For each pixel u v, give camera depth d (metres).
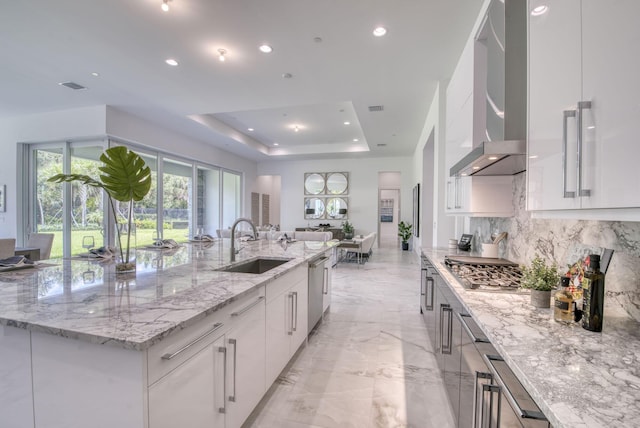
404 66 3.70
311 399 2.00
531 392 0.74
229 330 1.41
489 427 1.04
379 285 5.16
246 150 9.01
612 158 0.82
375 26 2.91
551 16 1.17
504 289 1.60
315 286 2.97
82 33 3.03
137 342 0.90
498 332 1.08
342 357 2.58
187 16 2.77
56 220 5.73
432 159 6.57
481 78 2.22
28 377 1.07
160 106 5.17
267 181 12.33
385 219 14.28
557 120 1.11
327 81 4.14
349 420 1.80
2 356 1.10
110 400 0.97
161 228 6.68
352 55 3.44
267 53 3.41
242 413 1.54
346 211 10.54
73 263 2.23
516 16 1.81
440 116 4.14
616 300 1.25
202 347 1.22
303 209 10.89
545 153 1.21
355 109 5.29
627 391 0.72
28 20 2.82
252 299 1.64
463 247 3.31
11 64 3.69
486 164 1.91
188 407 1.14
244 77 4.02
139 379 0.93
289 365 2.44
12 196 5.69
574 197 0.99
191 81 4.16
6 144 5.70
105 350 0.97
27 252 3.64
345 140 8.87
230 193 9.72
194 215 7.82
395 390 2.11
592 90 0.90
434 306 2.52
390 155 9.84
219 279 1.72
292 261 2.39
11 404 1.10
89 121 5.18
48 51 3.38
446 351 1.91
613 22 0.82
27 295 1.38
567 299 1.16
